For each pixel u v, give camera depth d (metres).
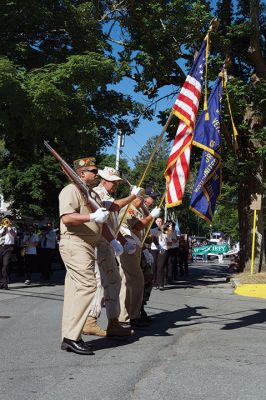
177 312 9.08
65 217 5.50
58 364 5.12
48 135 14.84
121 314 6.90
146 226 6.96
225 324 7.76
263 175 19.16
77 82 13.68
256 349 5.97
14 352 5.59
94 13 16.59
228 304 10.50
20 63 14.67
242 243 18.62
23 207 30.28
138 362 5.26
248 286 13.79
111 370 4.93
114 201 6.20
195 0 17.36
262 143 17.22
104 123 16.81
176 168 7.32
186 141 7.32
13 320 7.64
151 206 7.71
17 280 15.84
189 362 5.30
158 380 4.63
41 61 14.93
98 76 13.94
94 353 5.61
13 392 4.23
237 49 18.61
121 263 6.90
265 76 18.17
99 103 16.94
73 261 5.62
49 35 15.60
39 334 6.57
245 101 16.84
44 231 16.22
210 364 5.23
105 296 6.41
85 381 4.56
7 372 4.81
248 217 18.23
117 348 5.89
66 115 13.74
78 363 5.17
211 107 8.16
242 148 18.06
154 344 6.16
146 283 7.67
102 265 6.38
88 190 5.75
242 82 16.67
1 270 12.73
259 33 18.31
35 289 12.75
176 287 15.09
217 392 4.31
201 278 19.48
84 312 5.63
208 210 7.78
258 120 17.61
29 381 4.54
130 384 4.49
